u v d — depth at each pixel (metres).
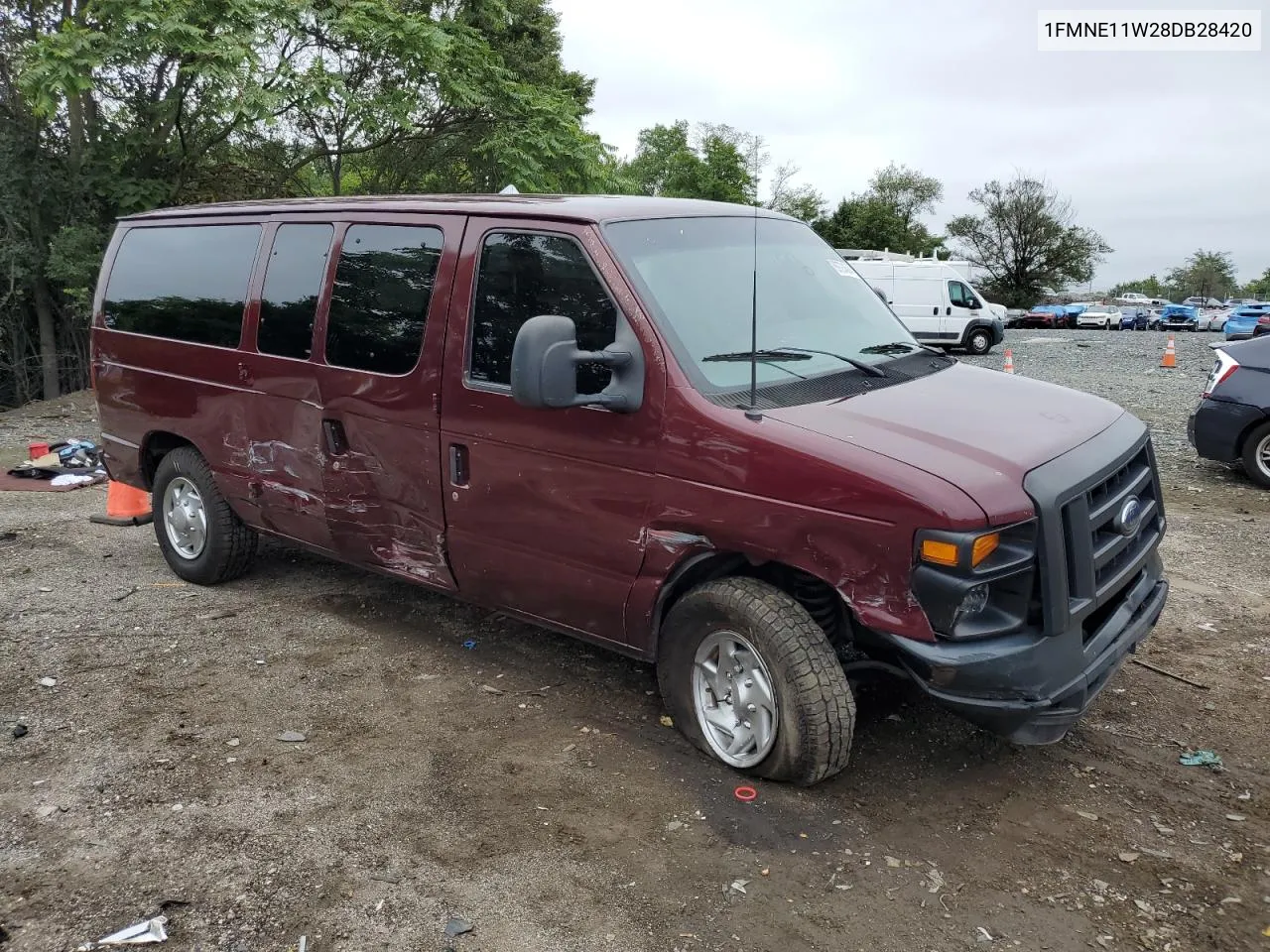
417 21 16.83
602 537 3.80
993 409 3.68
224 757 3.87
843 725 3.38
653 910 2.96
